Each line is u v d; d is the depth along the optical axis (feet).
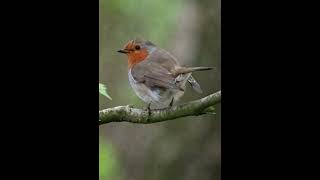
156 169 43.27
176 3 43.06
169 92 31.58
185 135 43.24
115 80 44.62
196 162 43.09
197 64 41.98
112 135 43.73
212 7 42.06
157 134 43.45
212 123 43.04
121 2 44.32
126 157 43.55
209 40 42.04
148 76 31.73
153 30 43.57
